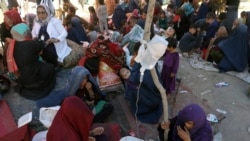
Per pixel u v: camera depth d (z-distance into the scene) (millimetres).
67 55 4918
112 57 4422
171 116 4004
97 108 3768
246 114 4230
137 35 5043
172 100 4398
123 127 3740
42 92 4176
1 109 3871
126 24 6996
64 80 4621
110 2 9742
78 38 5746
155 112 3928
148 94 3750
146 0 9172
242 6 11094
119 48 4594
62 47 4906
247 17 6715
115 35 6367
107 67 4402
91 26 6773
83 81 3594
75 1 11648
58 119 2637
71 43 5238
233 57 5449
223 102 4516
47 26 4789
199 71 5566
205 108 4250
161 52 2521
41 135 3146
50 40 4719
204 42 6508
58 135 2582
